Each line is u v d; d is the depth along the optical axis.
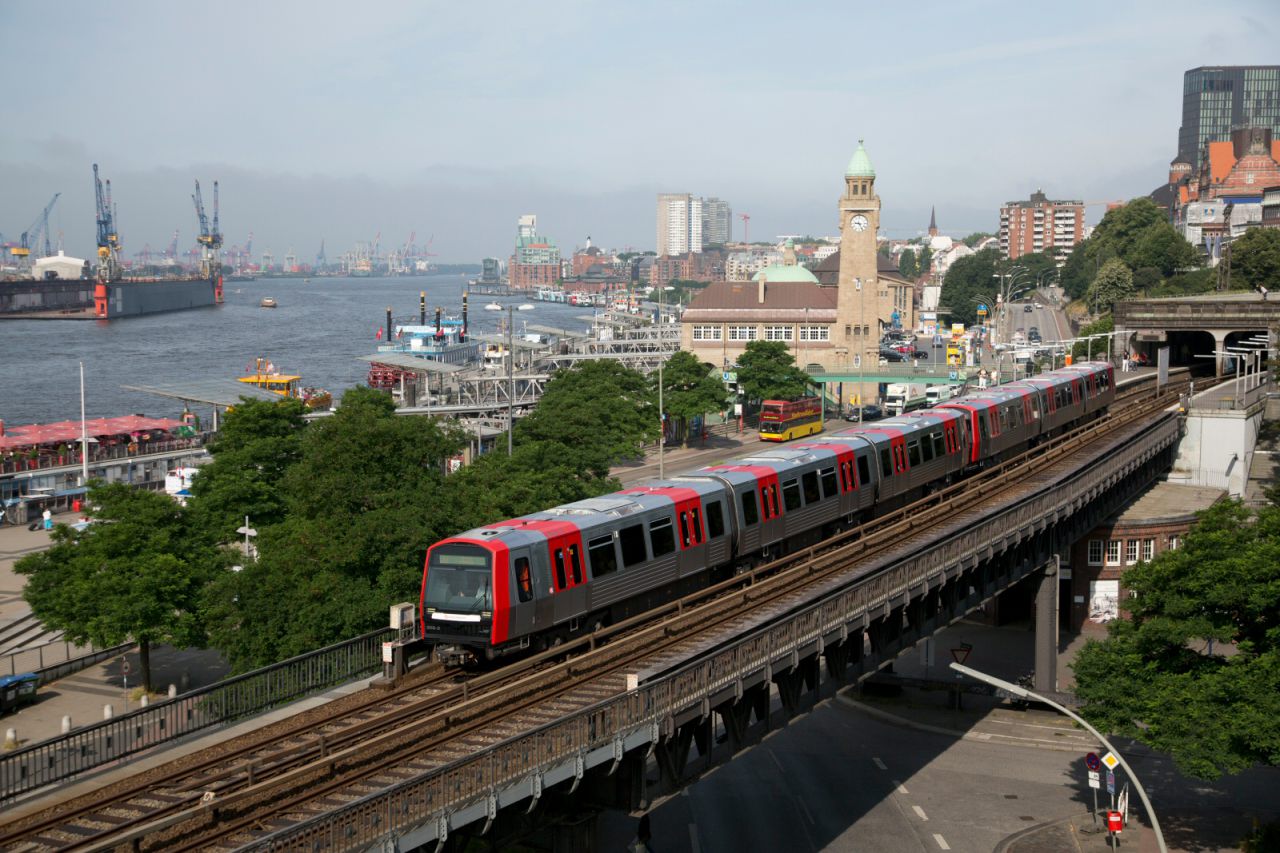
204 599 58.22
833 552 55.31
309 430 73.94
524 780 30.50
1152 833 53.06
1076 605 84.38
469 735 33.19
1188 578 49.94
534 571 40.97
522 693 36.91
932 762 62.59
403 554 54.41
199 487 74.50
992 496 69.81
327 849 25.94
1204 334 153.75
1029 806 56.66
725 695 37.53
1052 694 67.25
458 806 28.80
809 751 64.56
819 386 183.75
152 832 26.83
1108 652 52.00
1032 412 83.44
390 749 32.25
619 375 145.38
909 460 66.56
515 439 93.44
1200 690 47.22
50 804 29.36
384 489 57.47
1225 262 198.75
